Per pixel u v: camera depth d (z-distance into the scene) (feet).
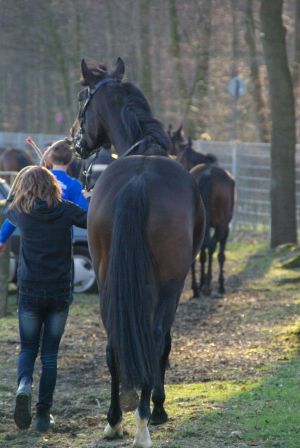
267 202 94.12
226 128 147.33
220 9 120.06
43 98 165.99
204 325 47.88
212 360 37.60
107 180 24.98
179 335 44.83
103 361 38.75
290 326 44.83
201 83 123.13
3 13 106.52
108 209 24.11
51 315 27.37
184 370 35.76
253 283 63.93
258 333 44.04
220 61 139.23
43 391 27.22
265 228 94.48
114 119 30.14
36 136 127.34
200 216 26.14
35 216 26.89
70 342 43.21
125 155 28.30
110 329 22.94
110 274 22.91
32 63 119.24
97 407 29.96
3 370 36.22
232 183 61.31
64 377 35.50
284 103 79.61
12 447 25.08
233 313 51.55
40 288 26.89
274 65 79.46
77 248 58.90
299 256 69.26
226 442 24.61
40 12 109.19
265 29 79.46
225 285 64.64
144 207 23.52
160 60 136.36
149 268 23.20
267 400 29.50
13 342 42.42
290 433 25.29
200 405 29.04
